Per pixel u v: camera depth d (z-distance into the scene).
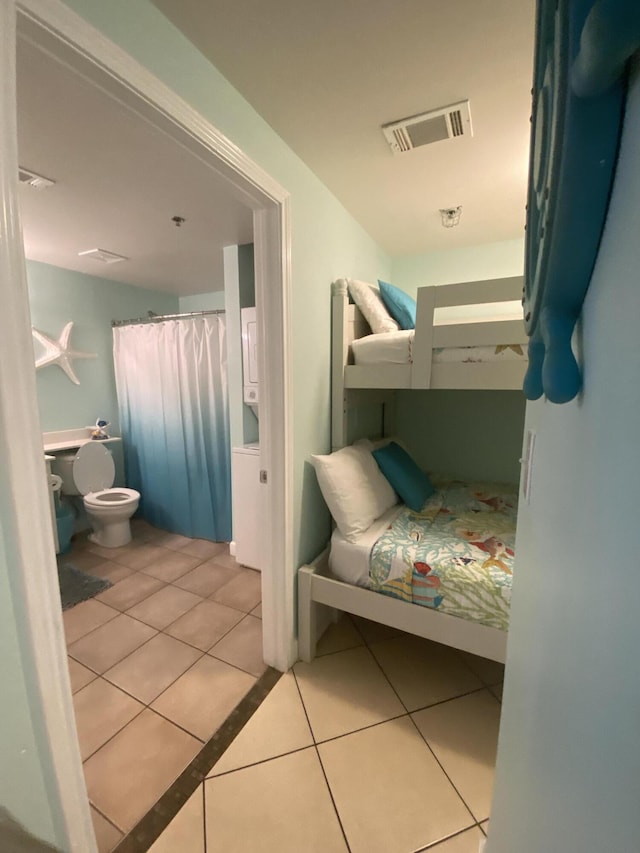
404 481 1.99
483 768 1.23
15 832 0.66
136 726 1.37
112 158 1.40
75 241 2.28
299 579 1.65
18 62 0.94
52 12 0.67
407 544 1.54
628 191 0.27
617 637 0.28
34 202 1.74
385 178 1.71
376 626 1.95
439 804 1.13
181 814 1.10
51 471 2.74
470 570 1.36
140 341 3.03
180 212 1.86
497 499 2.14
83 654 1.73
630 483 0.27
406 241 2.57
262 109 1.25
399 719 1.41
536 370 0.52
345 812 1.11
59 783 0.72
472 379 1.60
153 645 1.79
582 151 0.29
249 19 0.93
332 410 1.95
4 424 0.60
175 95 0.94
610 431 0.31
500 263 2.61
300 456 1.65
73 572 2.45
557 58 0.30
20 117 1.17
